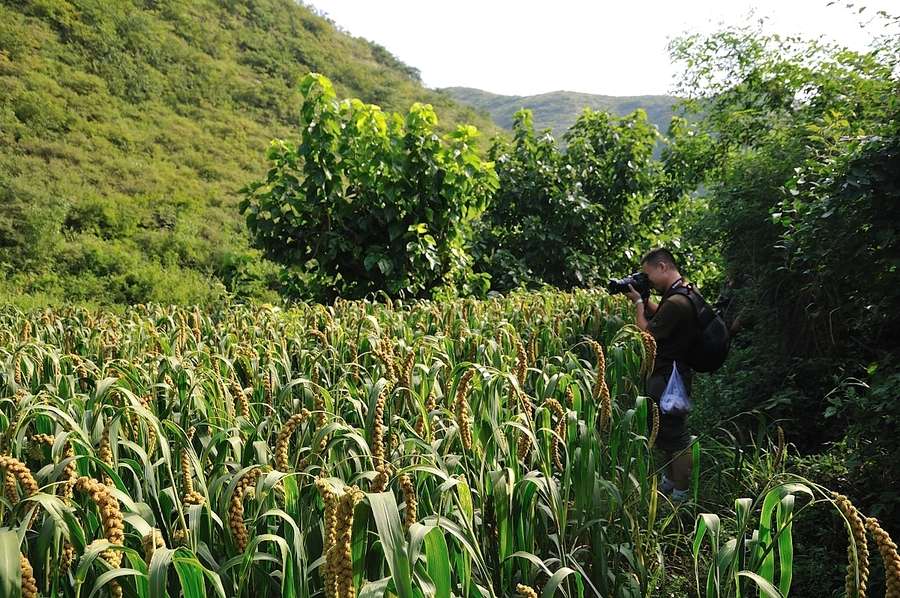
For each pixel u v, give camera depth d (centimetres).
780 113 842
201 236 1959
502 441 261
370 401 257
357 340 407
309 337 419
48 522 162
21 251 1505
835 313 491
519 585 167
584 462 261
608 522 287
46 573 162
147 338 453
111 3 3866
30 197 1747
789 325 533
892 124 401
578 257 1042
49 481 186
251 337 465
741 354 601
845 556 323
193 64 3850
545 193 1058
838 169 411
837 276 412
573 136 1211
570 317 514
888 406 332
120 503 194
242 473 190
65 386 305
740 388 545
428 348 373
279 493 216
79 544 165
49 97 2625
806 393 500
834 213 405
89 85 2977
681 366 424
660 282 445
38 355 354
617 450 321
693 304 422
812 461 400
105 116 2780
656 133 1132
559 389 318
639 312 467
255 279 870
